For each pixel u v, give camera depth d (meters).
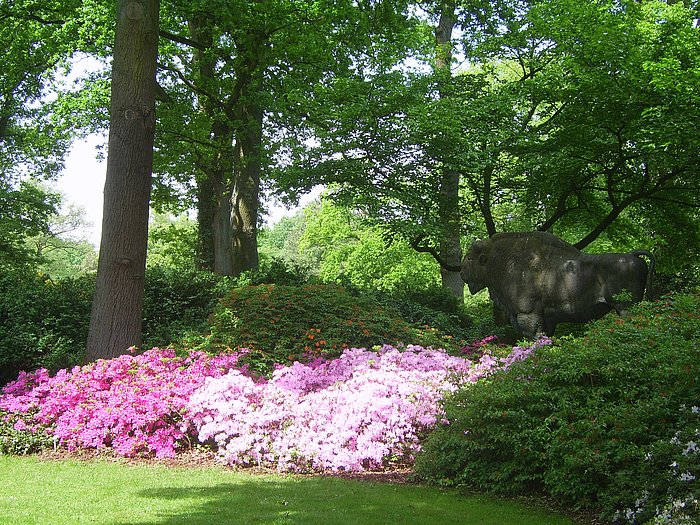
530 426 6.35
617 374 6.19
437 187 16.95
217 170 19.23
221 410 7.85
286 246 72.50
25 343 12.03
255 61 17.08
